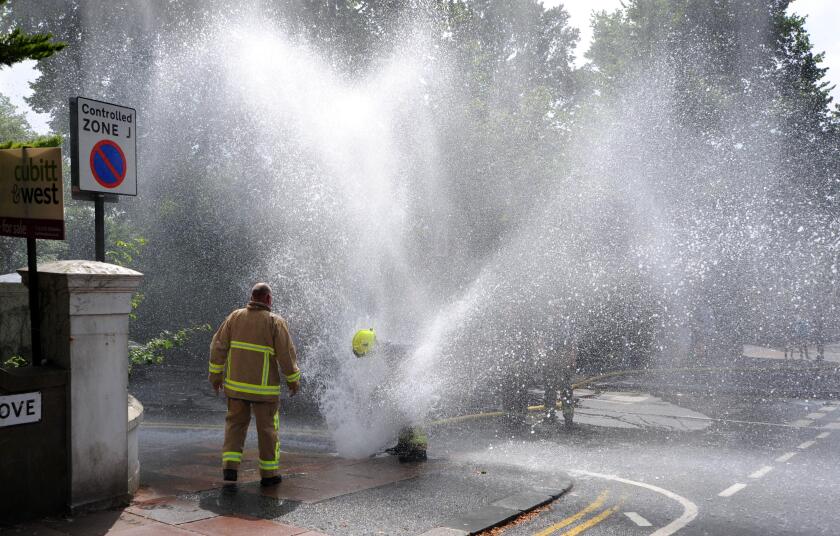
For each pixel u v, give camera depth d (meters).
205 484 5.84
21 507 4.41
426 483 6.11
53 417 4.54
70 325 4.58
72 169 5.17
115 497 4.88
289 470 6.56
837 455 8.23
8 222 4.78
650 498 6.03
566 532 4.95
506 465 7.25
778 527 5.18
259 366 5.80
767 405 12.93
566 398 10.49
